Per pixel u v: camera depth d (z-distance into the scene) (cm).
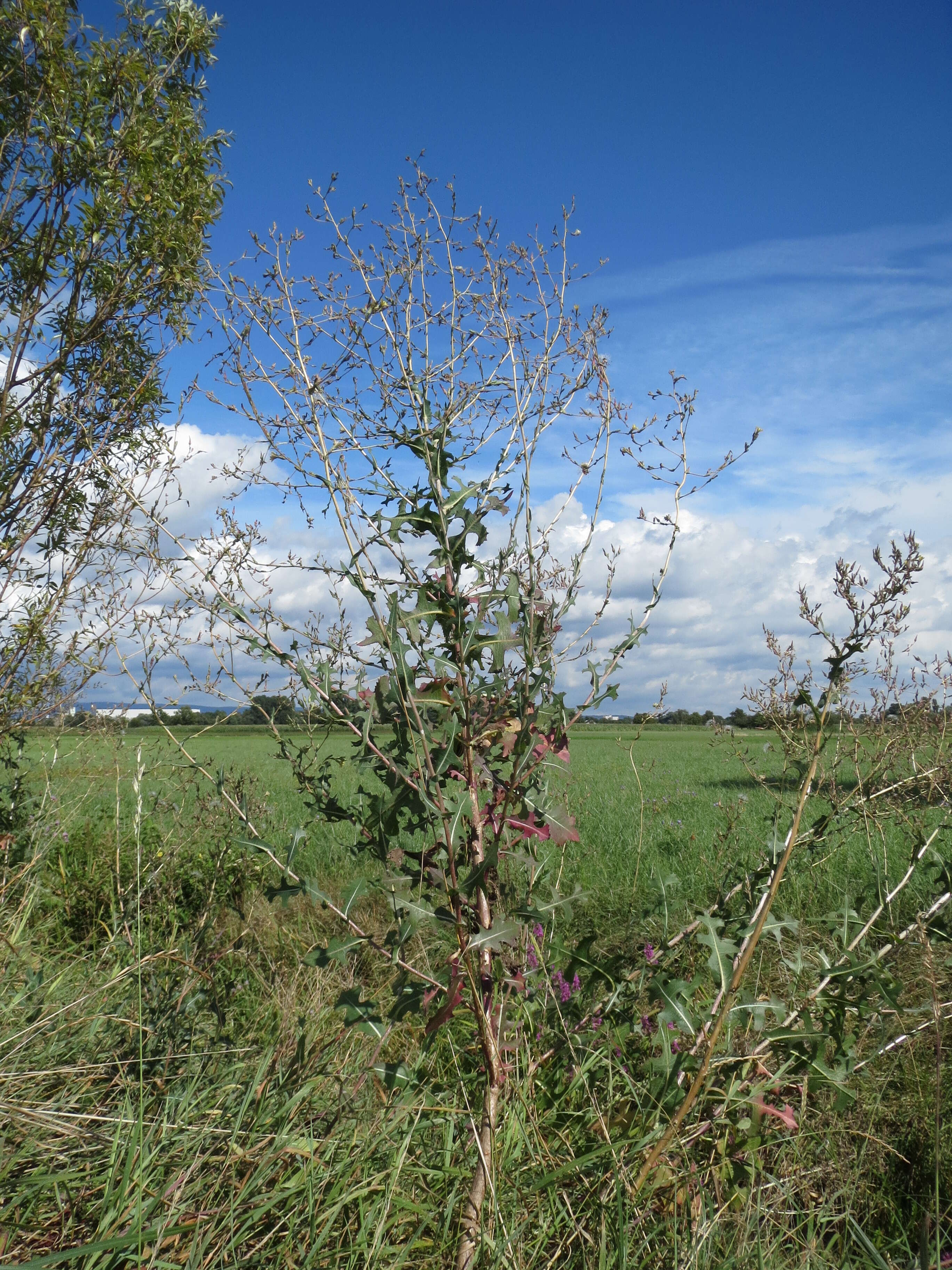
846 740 314
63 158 358
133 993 256
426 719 172
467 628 165
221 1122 189
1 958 270
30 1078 198
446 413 178
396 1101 195
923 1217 177
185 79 396
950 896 198
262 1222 165
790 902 391
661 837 650
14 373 360
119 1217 154
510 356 182
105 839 434
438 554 163
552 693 179
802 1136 206
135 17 382
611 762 1648
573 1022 211
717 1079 184
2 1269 124
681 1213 169
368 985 306
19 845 370
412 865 178
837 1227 185
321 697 179
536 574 186
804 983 254
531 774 179
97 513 366
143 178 356
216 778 204
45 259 363
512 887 215
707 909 181
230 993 277
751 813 703
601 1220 165
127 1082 200
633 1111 199
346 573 167
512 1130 185
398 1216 169
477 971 171
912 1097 229
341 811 182
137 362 391
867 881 416
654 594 194
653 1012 229
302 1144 173
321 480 174
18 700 363
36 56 348
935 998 186
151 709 206
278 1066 213
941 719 297
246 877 328
